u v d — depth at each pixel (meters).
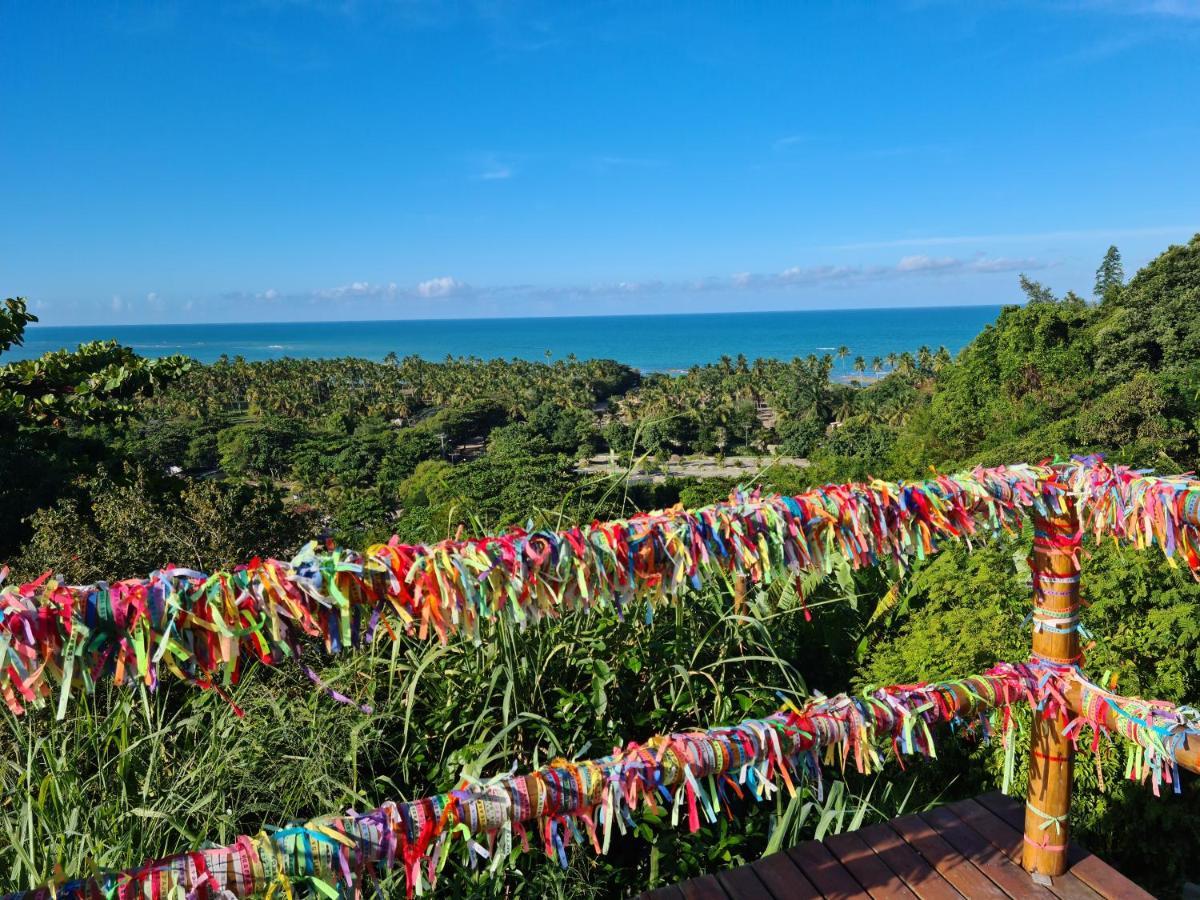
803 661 3.87
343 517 39.84
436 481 44.00
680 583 1.42
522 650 2.47
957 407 32.88
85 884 1.05
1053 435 21.72
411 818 1.22
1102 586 4.16
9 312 9.34
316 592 1.13
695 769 1.40
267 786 2.05
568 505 3.20
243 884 1.12
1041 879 1.79
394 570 1.20
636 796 1.36
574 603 1.36
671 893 1.78
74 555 5.39
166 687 2.48
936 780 3.35
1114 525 1.66
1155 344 29.66
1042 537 1.75
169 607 1.07
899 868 1.84
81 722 2.09
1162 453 14.91
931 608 4.47
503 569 1.27
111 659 1.05
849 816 2.41
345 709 2.27
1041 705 1.74
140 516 5.56
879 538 1.59
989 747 3.34
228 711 2.17
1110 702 1.65
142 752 2.12
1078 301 42.91
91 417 8.81
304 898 1.24
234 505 6.12
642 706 2.60
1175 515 1.54
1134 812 3.62
